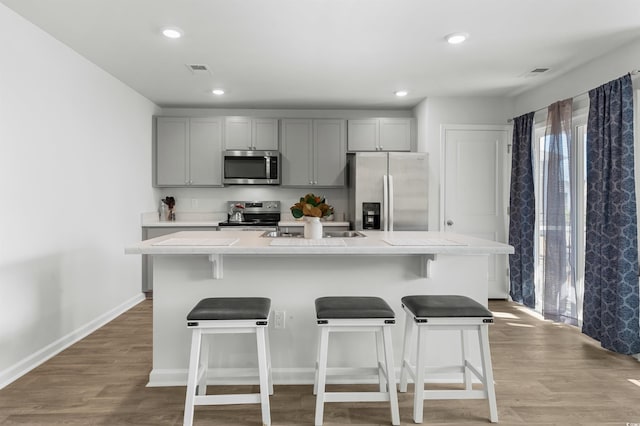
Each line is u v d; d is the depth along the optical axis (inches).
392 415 78.7
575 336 134.8
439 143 185.2
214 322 75.8
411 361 100.0
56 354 116.6
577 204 144.1
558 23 108.1
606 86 122.1
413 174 179.2
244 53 130.1
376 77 155.2
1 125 97.7
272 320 98.2
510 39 118.7
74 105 127.8
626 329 114.3
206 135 197.2
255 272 97.8
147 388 95.3
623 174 115.9
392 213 173.5
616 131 118.6
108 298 150.2
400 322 99.9
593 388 96.4
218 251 83.0
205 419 81.9
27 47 106.3
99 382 98.4
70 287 125.6
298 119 199.0
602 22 107.6
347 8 100.0
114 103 155.3
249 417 82.7
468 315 78.6
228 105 201.3
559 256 143.3
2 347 98.0
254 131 198.2
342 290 99.0
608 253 120.7
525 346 125.0
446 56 132.8
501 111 185.8
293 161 199.3
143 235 182.5
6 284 99.3
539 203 171.2
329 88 170.4
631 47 120.0
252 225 189.5
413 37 117.3
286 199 212.2
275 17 104.7
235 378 94.4
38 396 91.3
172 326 97.2
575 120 144.8
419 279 99.8
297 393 93.4
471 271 100.7
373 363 99.5
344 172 199.9
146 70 147.0
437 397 80.0
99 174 143.5
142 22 107.7
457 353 101.2
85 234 134.3
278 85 166.2
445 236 108.3
